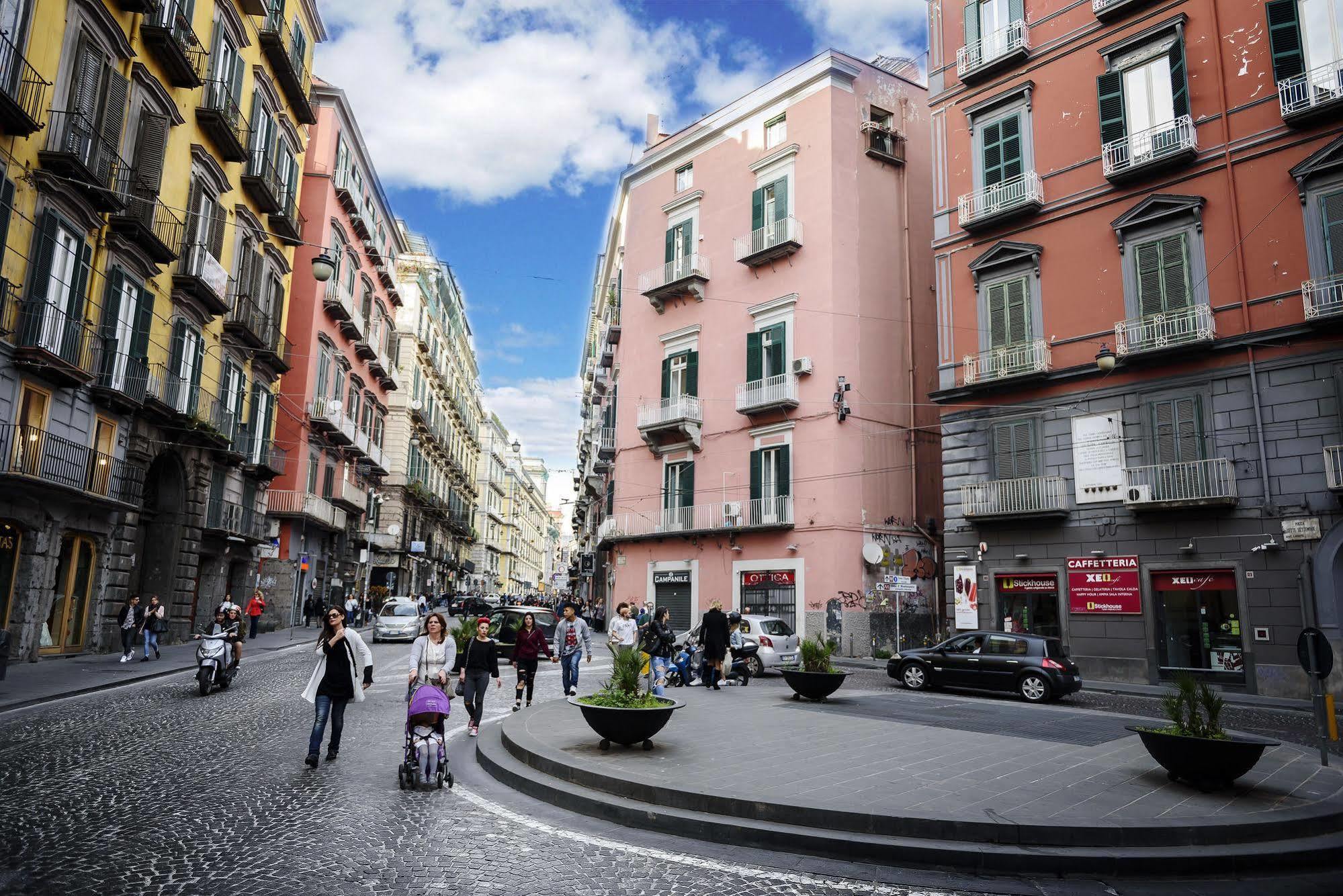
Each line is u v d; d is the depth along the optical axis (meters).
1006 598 21.34
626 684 9.23
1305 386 17.03
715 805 6.76
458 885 5.20
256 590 29.33
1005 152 22.61
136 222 18.64
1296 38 17.86
